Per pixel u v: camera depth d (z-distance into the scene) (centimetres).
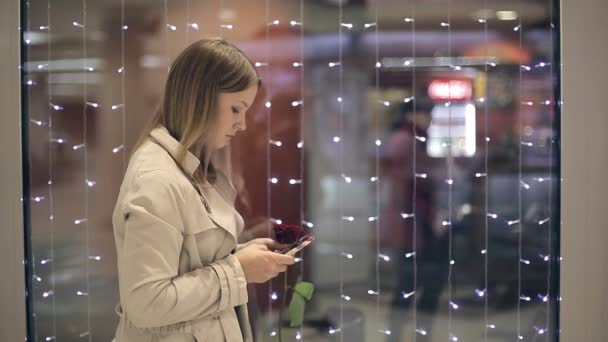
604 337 218
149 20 221
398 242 228
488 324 229
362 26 222
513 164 225
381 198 227
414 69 223
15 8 216
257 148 224
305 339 229
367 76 223
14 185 219
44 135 223
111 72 222
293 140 224
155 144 119
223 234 123
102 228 225
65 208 225
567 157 216
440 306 229
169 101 122
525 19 220
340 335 229
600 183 216
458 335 229
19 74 217
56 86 222
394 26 222
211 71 118
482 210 227
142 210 109
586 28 213
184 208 115
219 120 122
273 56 222
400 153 226
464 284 228
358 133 225
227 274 117
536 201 224
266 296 227
